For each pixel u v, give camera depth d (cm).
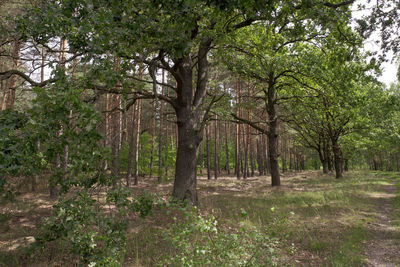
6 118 329
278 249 510
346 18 735
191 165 965
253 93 1958
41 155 313
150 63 741
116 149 1342
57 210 313
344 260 481
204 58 1091
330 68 1159
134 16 500
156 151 2556
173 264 442
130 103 920
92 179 348
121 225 355
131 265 457
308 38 1138
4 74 664
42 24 527
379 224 734
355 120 1931
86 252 328
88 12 474
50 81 360
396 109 2023
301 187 1612
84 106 305
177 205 403
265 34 1082
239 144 2358
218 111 1269
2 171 287
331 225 709
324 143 2852
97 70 432
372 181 1986
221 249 371
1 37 662
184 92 994
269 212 801
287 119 1911
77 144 311
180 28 509
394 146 3459
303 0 654
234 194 1322
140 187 1542
